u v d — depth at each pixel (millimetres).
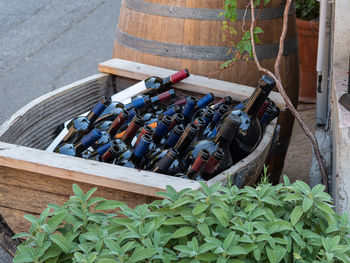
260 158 1692
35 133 1955
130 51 2391
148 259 1091
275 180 2604
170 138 1776
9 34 5754
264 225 1124
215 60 2244
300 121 1980
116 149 1683
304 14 3725
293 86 2469
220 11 2189
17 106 4305
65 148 1867
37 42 5551
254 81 2293
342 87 1862
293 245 1133
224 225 1110
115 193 1504
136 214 1178
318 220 1204
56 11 6367
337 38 1997
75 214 1208
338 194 1607
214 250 1098
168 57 2285
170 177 1493
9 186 1582
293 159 3258
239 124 1643
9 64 5074
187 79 2213
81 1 6684
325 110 2914
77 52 5305
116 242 1094
